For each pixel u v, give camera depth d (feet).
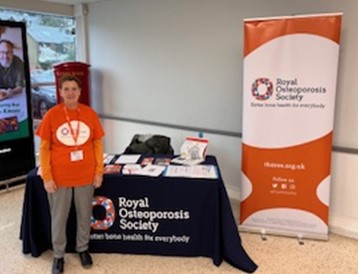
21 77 13.66
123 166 9.29
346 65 9.64
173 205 8.71
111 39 15.71
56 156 7.75
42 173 7.73
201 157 9.91
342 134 10.02
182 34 13.03
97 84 16.88
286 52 9.25
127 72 15.38
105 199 8.82
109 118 16.65
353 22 9.37
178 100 13.74
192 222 8.80
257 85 9.66
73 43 17.49
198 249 9.01
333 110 9.18
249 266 8.41
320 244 9.70
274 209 10.15
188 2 12.59
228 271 8.44
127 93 15.62
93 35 16.49
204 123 13.14
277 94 9.52
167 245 9.05
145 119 15.15
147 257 9.07
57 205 8.02
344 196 10.23
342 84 9.78
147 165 9.39
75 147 7.83
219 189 8.42
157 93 14.42
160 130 14.58
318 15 8.83
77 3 16.25
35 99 16.35
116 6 15.11
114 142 16.75
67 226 8.95
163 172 8.84
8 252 9.29
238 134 12.22
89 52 16.87
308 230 9.99
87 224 8.49
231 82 12.06
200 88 12.95
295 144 9.61
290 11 10.39
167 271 8.44
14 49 13.25
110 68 16.08
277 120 9.65
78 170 7.88
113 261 8.87
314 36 8.93
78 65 15.23
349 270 8.46
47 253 9.25
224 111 12.47
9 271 8.45
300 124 9.47
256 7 11.02
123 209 8.87
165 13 13.38
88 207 8.31
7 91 13.28
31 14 15.65
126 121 15.92
